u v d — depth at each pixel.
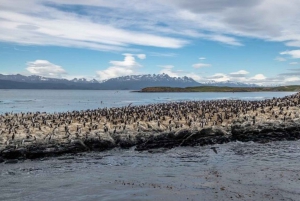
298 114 55.62
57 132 41.94
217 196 24.09
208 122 49.97
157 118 52.34
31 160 35.66
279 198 23.52
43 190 26.17
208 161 35.81
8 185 27.45
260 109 62.59
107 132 42.97
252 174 30.06
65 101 172.88
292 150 41.38
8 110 105.06
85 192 25.59
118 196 24.52
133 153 39.72
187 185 26.97
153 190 25.77
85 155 38.25
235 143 45.94
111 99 195.62
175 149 42.28
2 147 35.59
